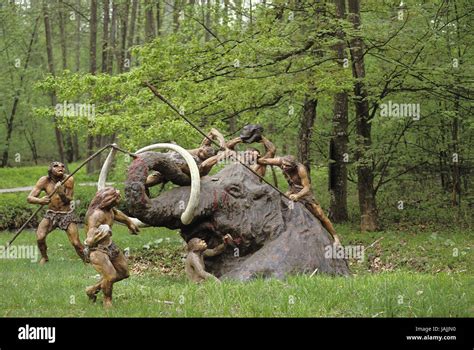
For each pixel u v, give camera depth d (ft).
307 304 36.01
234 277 47.83
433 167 94.22
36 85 69.77
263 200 51.03
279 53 75.20
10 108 164.25
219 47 73.26
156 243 75.92
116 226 93.25
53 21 157.89
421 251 67.72
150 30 107.86
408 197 97.45
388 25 74.54
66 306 35.96
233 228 49.60
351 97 77.30
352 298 37.60
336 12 77.82
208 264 50.37
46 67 165.78
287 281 43.21
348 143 79.77
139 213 48.29
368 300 36.63
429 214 89.35
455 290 39.58
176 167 49.57
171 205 48.98
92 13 123.65
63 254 67.10
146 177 48.34
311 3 76.69
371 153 77.41
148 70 69.82
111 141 136.15
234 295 38.50
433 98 81.10
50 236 79.61
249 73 74.74
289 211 51.52
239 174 51.67
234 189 50.67
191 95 71.46
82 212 96.73
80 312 34.71
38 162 187.01
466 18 83.35
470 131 90.22
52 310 35.09
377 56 77.36
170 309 35.60
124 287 41.75
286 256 48.44
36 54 161.17
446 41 80.59
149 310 34.86
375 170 87.81
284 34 75.92
